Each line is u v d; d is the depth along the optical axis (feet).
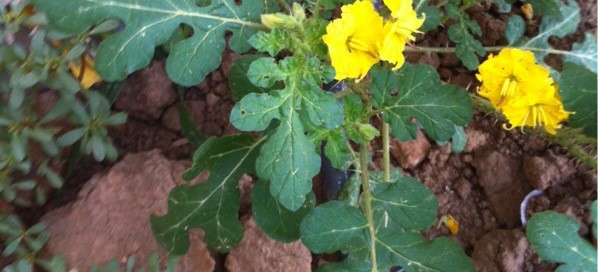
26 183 0.86
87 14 0.70
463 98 0.73
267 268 0.92
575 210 0.95
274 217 0.82
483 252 0.95
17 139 0.81
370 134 0.74
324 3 0.76
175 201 0.84
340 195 0.96
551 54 1.07
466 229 1.01
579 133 0.79
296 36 0.71
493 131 1.04
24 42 0.94
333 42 0.65
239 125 0.67
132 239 0.92
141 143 1.04
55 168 0.96
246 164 0.85
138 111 1.04
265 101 0.68
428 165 1.04
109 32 0.86
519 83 0.69
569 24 0.97
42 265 0.86
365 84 0.88
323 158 0.98
